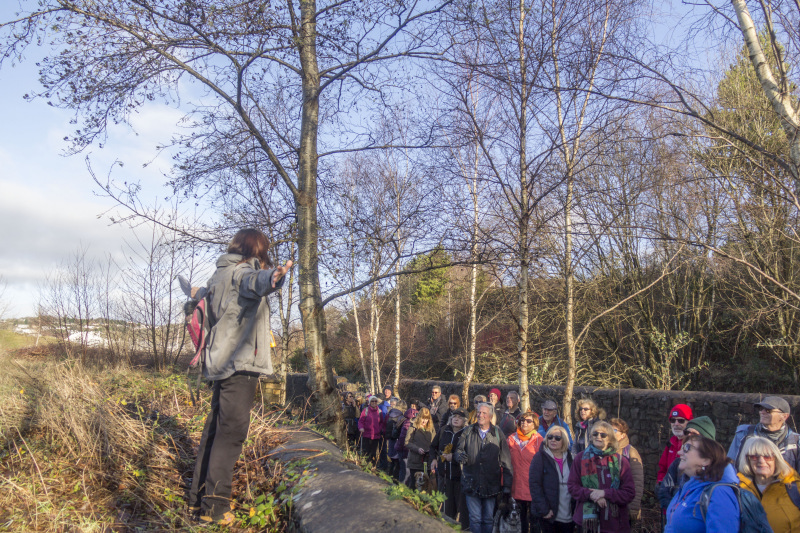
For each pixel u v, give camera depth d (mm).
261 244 3564
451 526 2658
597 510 4770
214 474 3215
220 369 3244
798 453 4355
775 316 12133
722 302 14086
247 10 5031
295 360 23859
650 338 13805
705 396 8477
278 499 3254
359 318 27984
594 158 8078
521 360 8383
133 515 3521
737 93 9484
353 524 2428
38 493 3799
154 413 5234
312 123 5852
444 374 23641
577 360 14727
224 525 3178
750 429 4637
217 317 3346
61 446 4613
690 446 3295
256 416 4645
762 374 12891
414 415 9484
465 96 7516
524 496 6008
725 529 2967
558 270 12484
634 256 14320
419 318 25141
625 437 5445
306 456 3777
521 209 7797
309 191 5738
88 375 7043
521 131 8039
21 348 12172
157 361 11617
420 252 6418
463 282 16922
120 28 5070
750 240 10312
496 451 6016
